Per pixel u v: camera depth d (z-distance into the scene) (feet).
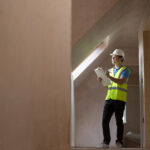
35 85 6.83
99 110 28.94
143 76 19.17
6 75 6.73
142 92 20.01
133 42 27.22
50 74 6.91
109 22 15.11
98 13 13.44
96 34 14.87
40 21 6.97
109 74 18.65
